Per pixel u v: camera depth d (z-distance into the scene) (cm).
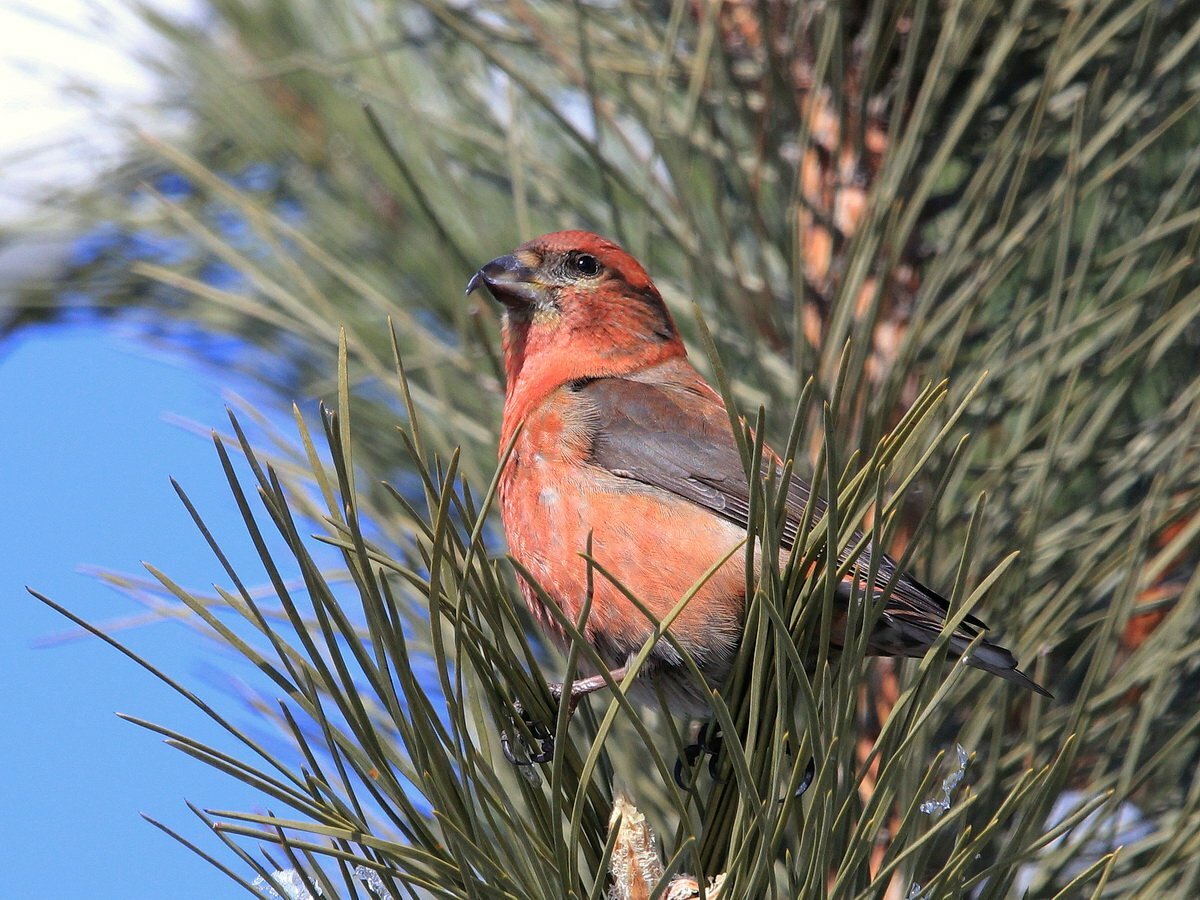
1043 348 535
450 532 441
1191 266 564
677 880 449
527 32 686
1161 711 523
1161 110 579
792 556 444
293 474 584
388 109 708
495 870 397
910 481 403
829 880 469
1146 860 524
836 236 621
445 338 705
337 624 391
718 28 593
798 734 461
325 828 384
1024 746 523
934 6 616
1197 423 529
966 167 645
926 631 563
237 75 729
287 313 689
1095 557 527
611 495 658
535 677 467
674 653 632
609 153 712
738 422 384
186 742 375
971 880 398
